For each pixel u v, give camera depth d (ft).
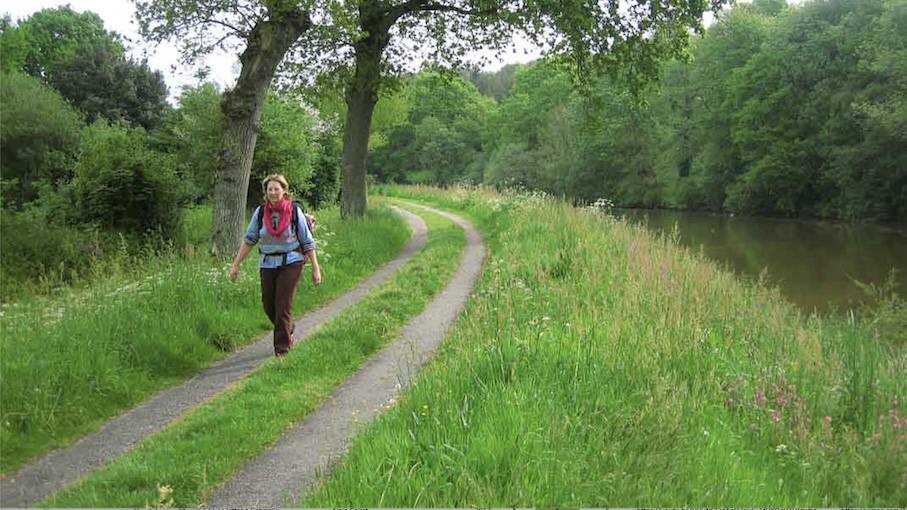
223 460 14.37
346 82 67.10
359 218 60.34
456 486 12.03
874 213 119.65
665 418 15.29
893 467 15.62
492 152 252.62
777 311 31.58
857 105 113.70
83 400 18.03
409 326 27.12
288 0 39.70
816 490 14.83
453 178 272.72
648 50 64.28
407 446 13.56
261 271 23.04
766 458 16.19
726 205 156.35
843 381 20.16
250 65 41.14
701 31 63.98
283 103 79.36
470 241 58.49
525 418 14.51
